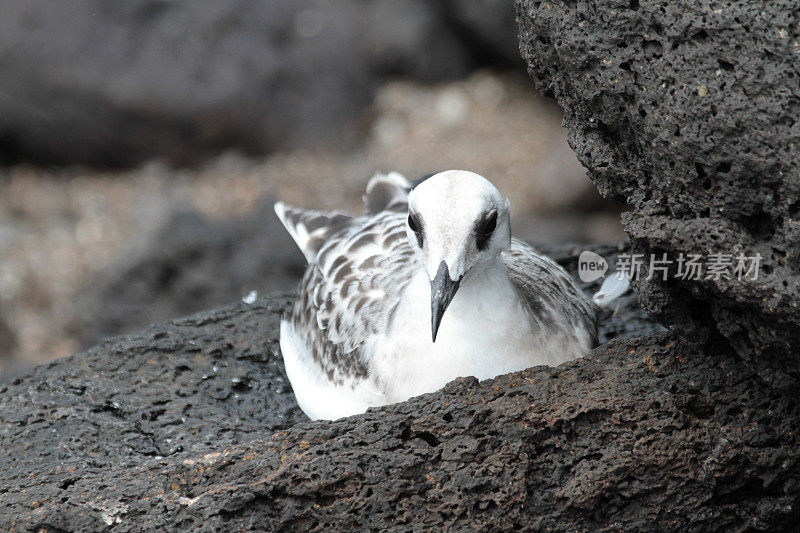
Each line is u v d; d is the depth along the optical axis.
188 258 22.75
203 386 12.36
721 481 9.23
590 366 9.77
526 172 33.59
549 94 9.90
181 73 36.16
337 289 11.55
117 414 11.58
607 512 9.16
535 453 9.11
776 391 9.21
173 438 11.12
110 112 36.03
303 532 8.84
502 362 10.33
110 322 22.59
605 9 8.54
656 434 9.17
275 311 14.08
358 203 33.88
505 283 10.40
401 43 38.53
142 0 36.41
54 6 35.88
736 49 7.89
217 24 36.91
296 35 37.72
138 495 9.01
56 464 10.14
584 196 31.39
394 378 10.41
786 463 9.18
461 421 9.14
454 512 8.86
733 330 8.95
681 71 8.23
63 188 35.78
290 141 37.09
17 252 31.30
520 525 8.98
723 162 8.18
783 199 8.00
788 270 8.15
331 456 8.91
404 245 11.75
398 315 10.49
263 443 9.29
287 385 12.70
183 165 37.19
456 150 35.38
